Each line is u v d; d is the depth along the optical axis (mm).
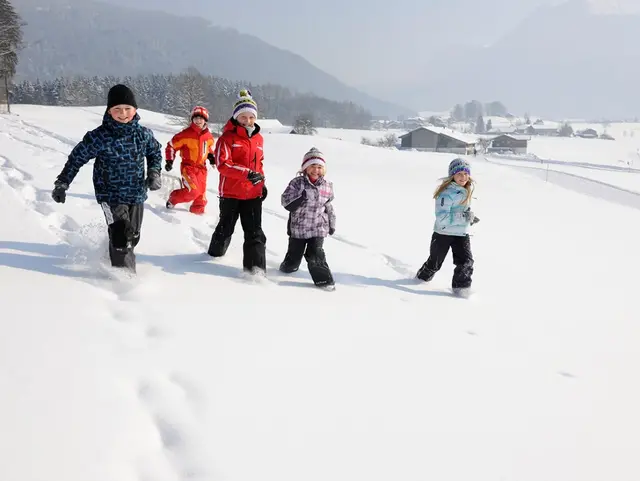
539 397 3170
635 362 4059
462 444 2520
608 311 5676
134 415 2324
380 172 27688
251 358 3057
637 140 164875
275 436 2350
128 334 3111
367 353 3424
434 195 5633
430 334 4016
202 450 2172
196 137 7215
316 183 4902
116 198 4152
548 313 5266
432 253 5660
